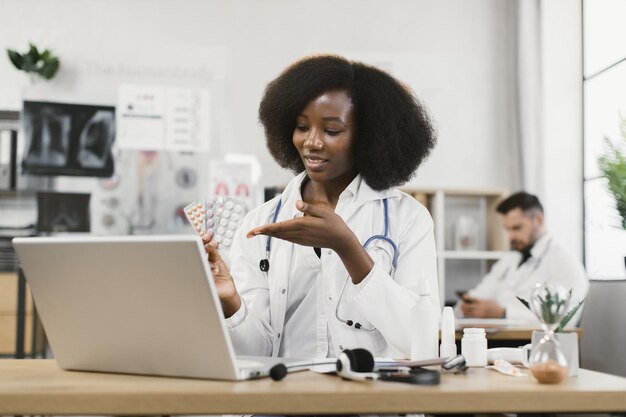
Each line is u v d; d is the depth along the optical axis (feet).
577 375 4.16
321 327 5.48
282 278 5.57
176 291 3.73
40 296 4.22
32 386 3.63
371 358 3.86
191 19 17.48
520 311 14.66
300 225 4.37
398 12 17.99
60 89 17.04
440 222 16.57
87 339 4.15
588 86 16.90
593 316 12.63
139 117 17.06
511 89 18.11
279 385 3.60
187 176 17.10
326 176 5.50
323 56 5.58
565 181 17.03
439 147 17.85
